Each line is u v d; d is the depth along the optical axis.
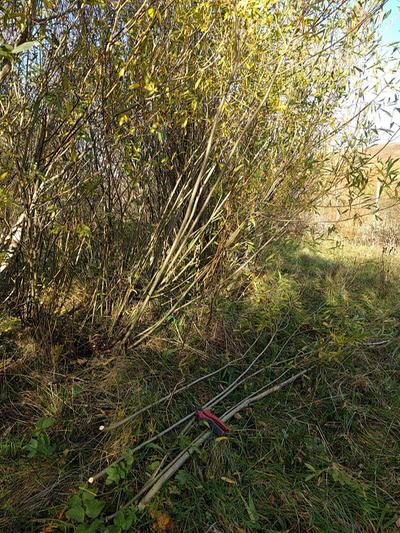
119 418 2.26
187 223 2.67
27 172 2.23
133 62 2.04
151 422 2.22
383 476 2.19
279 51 2.43
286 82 2.76
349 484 2.08
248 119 2.58
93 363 2.73
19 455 2.07
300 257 4.95
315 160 2.78
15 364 2.60
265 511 1.94
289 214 2.93
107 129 2.34
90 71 2.11
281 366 2.88
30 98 2.26
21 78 2.37
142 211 2.96
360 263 4.92
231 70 2.34
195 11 2.09
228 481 1.98
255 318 3.23
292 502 1.98
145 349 2.85
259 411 2.48
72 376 2.55
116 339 2.87
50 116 2.30
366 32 2.74
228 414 2.37
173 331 3.03
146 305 2.80
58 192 2.40
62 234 2.70
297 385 2.75
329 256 5.19
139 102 2.25
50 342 2.71
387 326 3.52
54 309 2.74
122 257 2.88
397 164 2.78
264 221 2.96
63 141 2.26
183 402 2.47
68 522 1.75
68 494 1.88
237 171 2.77
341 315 3.44
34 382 2.52
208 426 2.25
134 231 2.99
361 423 2.53
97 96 2.23
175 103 2.46
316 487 2.07
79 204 2.65
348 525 1.91
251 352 2.99
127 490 1.89
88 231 2.39
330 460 2.24
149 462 2.07
